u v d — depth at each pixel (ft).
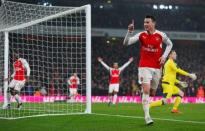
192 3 178.50
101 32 170.60
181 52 186.70
